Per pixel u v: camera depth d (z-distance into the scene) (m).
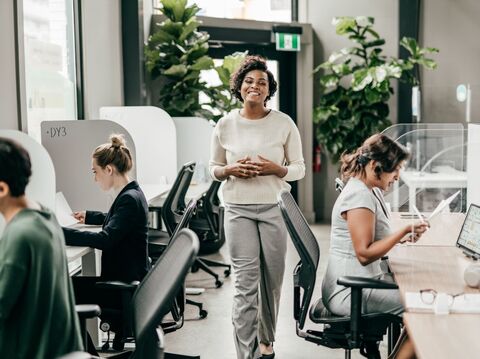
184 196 4.69
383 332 2.55
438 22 7.50
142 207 2.88
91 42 5.23
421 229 2.52
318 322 2.63
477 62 7.50
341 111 7.18
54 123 3.74
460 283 2.46
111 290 2.84
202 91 6.32
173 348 3.62
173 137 5.21
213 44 7.09
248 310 3.09
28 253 1.65
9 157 1.70
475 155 3.54
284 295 4.62
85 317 2.19
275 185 3.15
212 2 7.30
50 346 1.67
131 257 2.84
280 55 7.43
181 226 2.77
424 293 2.23
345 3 7.50
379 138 2.66
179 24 6.22
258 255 3.14
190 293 4.71
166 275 1.83
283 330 3.90
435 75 7.52
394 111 7.55
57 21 4.71
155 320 1.66
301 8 7.54
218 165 3.28
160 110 5.20
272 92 3.29
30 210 1.71
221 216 5.18
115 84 5.84
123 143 2.98
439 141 4.09
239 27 7.05
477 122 7.25
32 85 4.09
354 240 2.55
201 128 5.76
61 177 3.76
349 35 7.14
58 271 1.71
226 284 4.97
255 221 3.16
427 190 3.88
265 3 7.49
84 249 2.85
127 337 2.77
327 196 7.70
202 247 5.91
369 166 2.63
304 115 7.48
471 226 2.96
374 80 6.73
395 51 7.52
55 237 1.72
